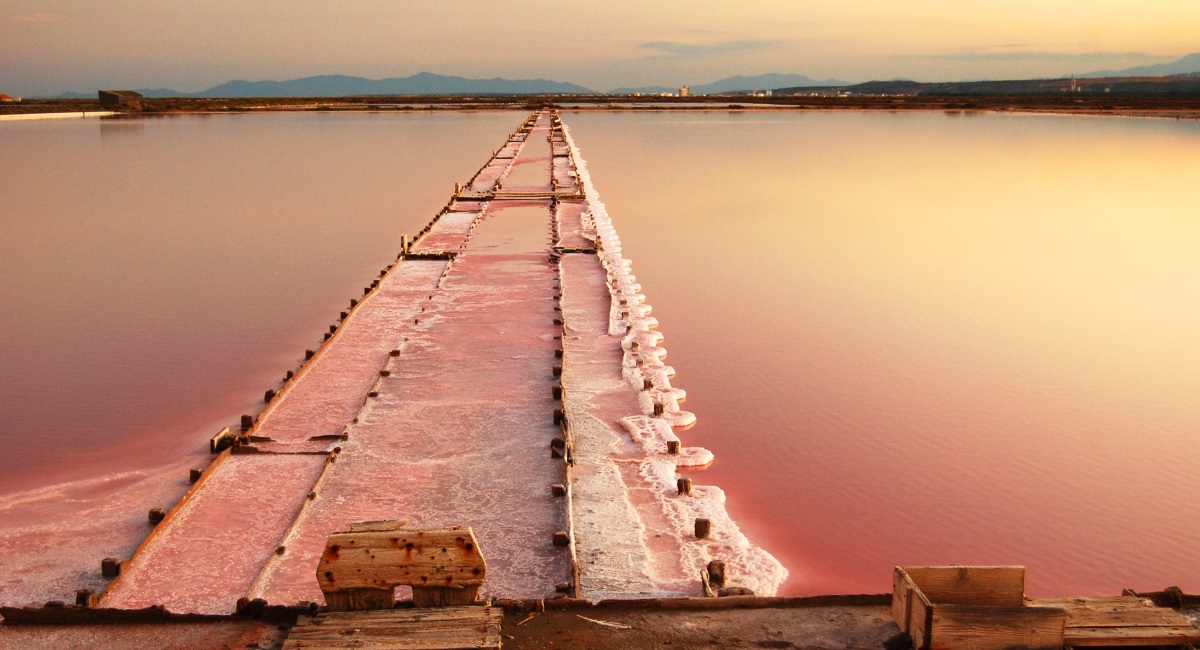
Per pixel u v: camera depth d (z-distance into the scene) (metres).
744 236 27.94
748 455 12.51
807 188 38.34
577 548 9.54
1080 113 108.31
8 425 13.23
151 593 8.74
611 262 23.31
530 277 21.69
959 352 16.86
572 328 17.45
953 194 36.44
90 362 16.17
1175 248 25.88
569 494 10.50
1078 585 9.57
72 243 27.03
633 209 32.81
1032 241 27.05
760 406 14.27
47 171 44.88
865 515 10.89
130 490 10.98
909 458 12.46
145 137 67.12
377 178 42.09
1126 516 10.95
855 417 13.85
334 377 14.72
